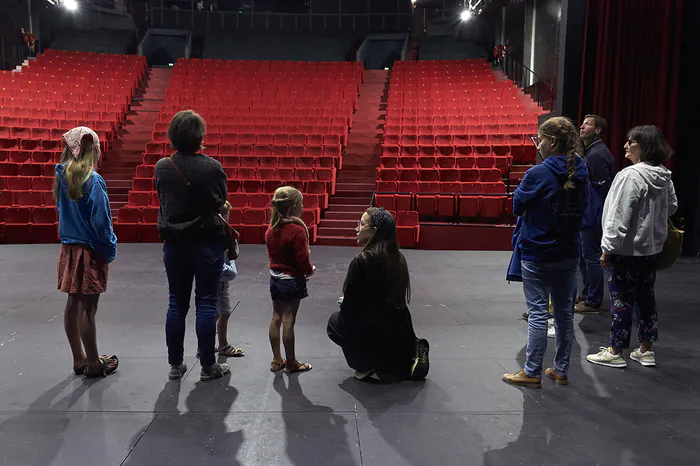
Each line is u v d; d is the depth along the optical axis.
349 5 22.42
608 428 2.25
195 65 17.00
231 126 12.27
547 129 2.60
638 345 3.38
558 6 13.13
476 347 3.36
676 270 6.08
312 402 2.49
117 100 14.13
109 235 2.62
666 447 2.09
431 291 5.07
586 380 2.80
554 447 2.09
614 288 2.98
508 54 17.08
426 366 2.77
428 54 21.03
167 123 12.57
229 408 2.42
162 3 21.44
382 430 2.22
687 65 6.63
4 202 8.87
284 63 17.61
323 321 3.94
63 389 2.61
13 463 1.93
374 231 2.69
